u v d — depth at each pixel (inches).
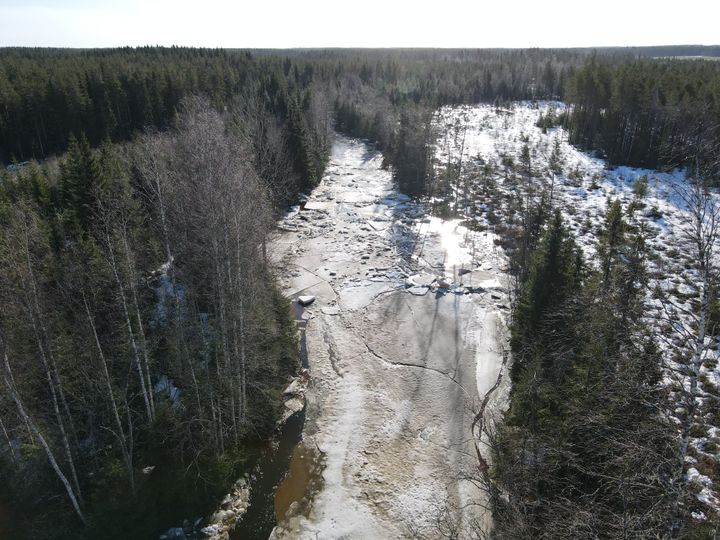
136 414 916.6
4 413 781.9
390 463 940.6
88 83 3009.4
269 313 1089.4
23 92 2856.8
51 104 2903.5
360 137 3750.0
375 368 1194.0
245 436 981.2
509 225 1929.1
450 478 902.4
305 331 1337.4
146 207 1201.4
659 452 542.6
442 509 837.2
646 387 510.9
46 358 776.9
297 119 2370.8
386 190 2482.8
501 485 747.4
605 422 572.7
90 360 842.8
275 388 1083.9
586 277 1164.5
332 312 1419.8
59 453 794.2
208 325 1008.2
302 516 842.8
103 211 869.2
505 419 918.4
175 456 844.6
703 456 788.6
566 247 959.6
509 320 1325.0
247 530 822.5
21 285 709.9
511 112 4212.6
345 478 911.0
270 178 1823.3
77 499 776.9
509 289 1423.5
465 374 1162.0
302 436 1012.5
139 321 853.8
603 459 649.6
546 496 690.8
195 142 986.1
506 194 2261.3
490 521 807.1
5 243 784.3
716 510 652.1
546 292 925.8
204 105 1952.5
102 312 953.5
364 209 2210.9
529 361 898.7
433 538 799.7
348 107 3937.0
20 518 749.9
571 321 789.9
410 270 1648.6
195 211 957.2
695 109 1654.8
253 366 946.1
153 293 1082.1
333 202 2297.0
